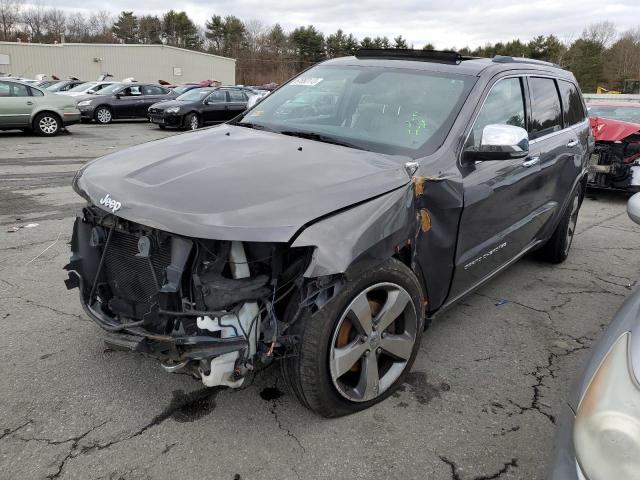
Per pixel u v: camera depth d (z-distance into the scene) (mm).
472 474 2475
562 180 4789
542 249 5445
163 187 2584
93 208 2879
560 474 1694
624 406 1552
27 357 3273
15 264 4801
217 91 19875
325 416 2732
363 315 2646
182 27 89938
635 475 1480
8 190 7883
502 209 3732
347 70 3998
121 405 2848
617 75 76688
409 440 2672
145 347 2521
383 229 2586
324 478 2402
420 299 2959
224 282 2395
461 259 3348
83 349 3383
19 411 2770
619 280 5121
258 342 2486
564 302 4539
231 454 2520
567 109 5059
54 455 2473
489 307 4371
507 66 3936
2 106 15070
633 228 7227
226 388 3029
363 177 2715
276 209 2377
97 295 2975
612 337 1871
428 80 3605
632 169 8766
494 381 3260
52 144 13898
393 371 2967
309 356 2498
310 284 2459
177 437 2619
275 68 80750
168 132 18797
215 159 2924
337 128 3479
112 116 21375
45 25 86000
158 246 2543
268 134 3490
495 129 3102
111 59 47938
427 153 3094
